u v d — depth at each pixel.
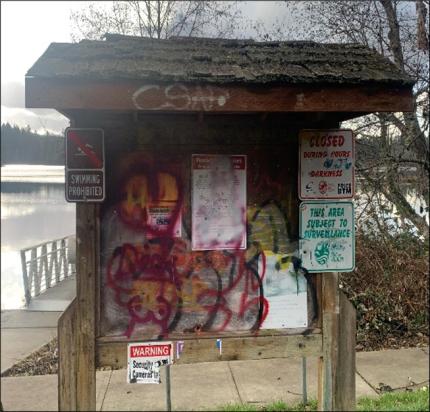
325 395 3.02
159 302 2.87
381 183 6.49
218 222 2.91
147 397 4.16
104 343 2.79
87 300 2.76
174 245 2.88
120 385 4.46
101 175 2.73
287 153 2.96
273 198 2.96
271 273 2.97
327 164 2.95
